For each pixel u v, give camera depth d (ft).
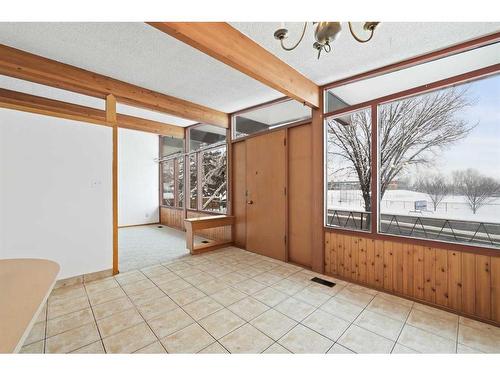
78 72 9.27
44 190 8.70
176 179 22.86
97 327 6.39
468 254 7.04
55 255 8.88
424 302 7.78
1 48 7.71
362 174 9.89
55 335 6.02
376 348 5.66
